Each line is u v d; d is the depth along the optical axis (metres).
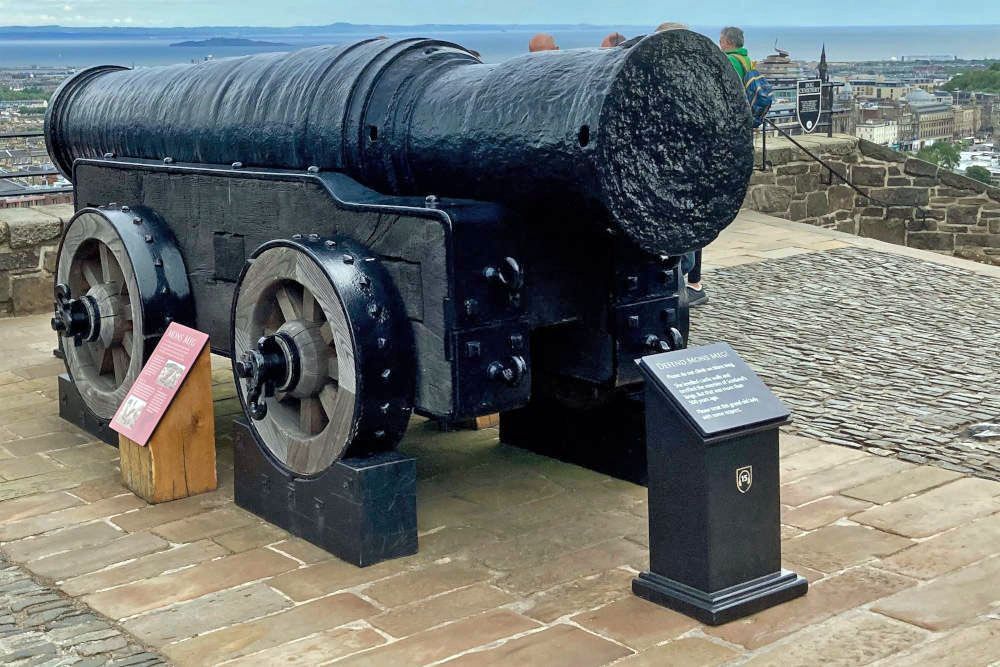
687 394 3.09
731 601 3.11
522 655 2.95
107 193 5.06
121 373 4.88
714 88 3.42
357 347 3.46
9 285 7.34
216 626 3.19
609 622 3.12
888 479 4.26
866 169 12.20
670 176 3.38
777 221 10.85
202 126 4.48
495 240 3.45
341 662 2.95
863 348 6.38
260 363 3.72
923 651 2.88
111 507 4.20
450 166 3.62
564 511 4.02
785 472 4.37
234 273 4.35
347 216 3.75
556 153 3.28
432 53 3.94
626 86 3.22
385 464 3.57
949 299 7.70
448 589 3.40
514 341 3.53
